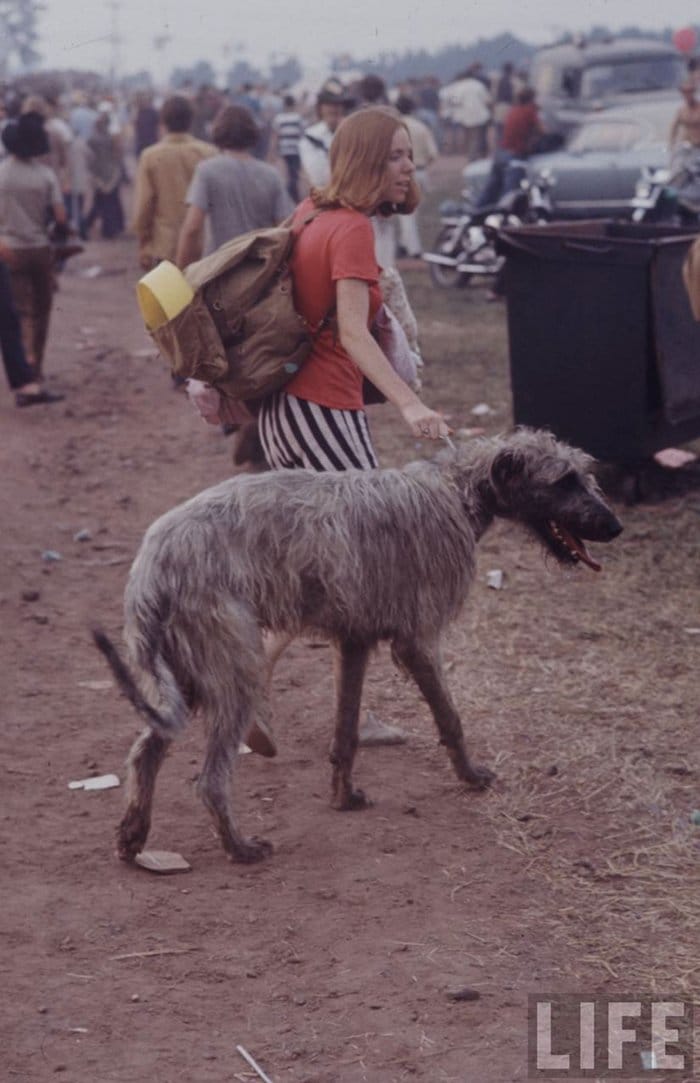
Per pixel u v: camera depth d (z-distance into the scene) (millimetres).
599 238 8664
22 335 12773
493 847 5113
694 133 19781
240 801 5488
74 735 6129
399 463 10133
